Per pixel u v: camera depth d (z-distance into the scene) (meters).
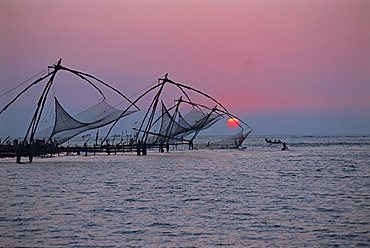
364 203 47.72
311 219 40.06
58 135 119.94
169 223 38.72
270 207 45.69
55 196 53.81
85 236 34.88
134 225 38.06
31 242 33.53
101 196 53.59
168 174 79.75
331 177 73.38
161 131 140.88
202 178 73.31
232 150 179.38
